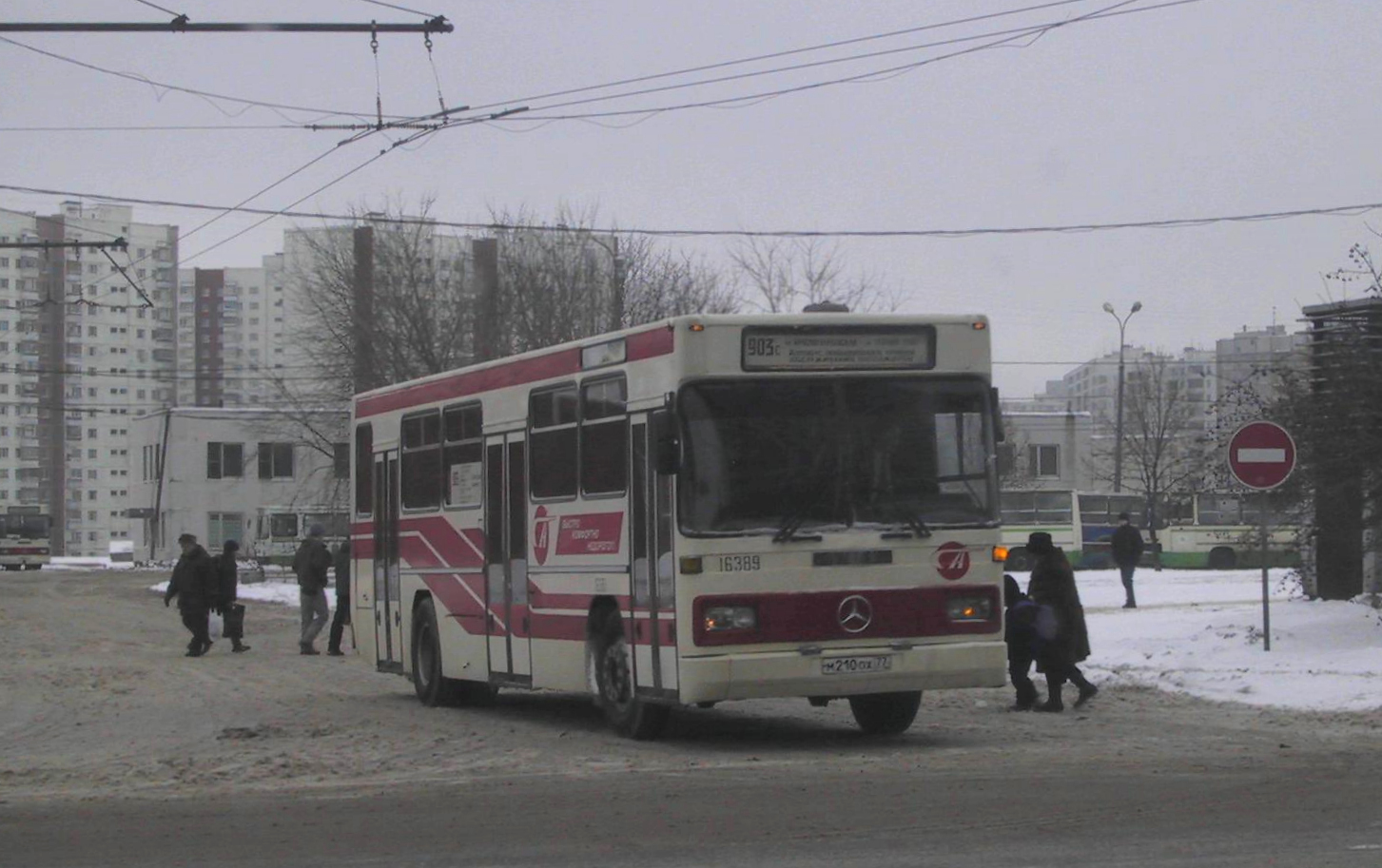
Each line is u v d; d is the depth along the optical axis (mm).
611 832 9672
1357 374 21047
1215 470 25703
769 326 13664
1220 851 8656
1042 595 17297
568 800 11070
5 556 92500
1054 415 79938
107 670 25219
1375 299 22281
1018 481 75875
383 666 20500
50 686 22422
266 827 10148
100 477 147000
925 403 14008
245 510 92250
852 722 16672
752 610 13375
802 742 14680
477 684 19062
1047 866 8305
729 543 13375
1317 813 9906
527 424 16453
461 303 51250
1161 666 20703
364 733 16078
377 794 11625
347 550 28812
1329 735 14484
